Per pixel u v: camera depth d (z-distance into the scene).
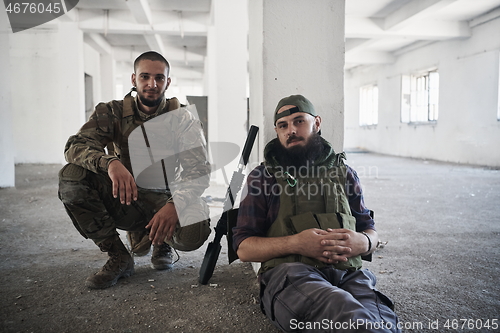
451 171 8.27
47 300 1.78
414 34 9.55
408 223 3.49
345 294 1.20
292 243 1.43
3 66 5.50
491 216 3.77
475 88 9.60
